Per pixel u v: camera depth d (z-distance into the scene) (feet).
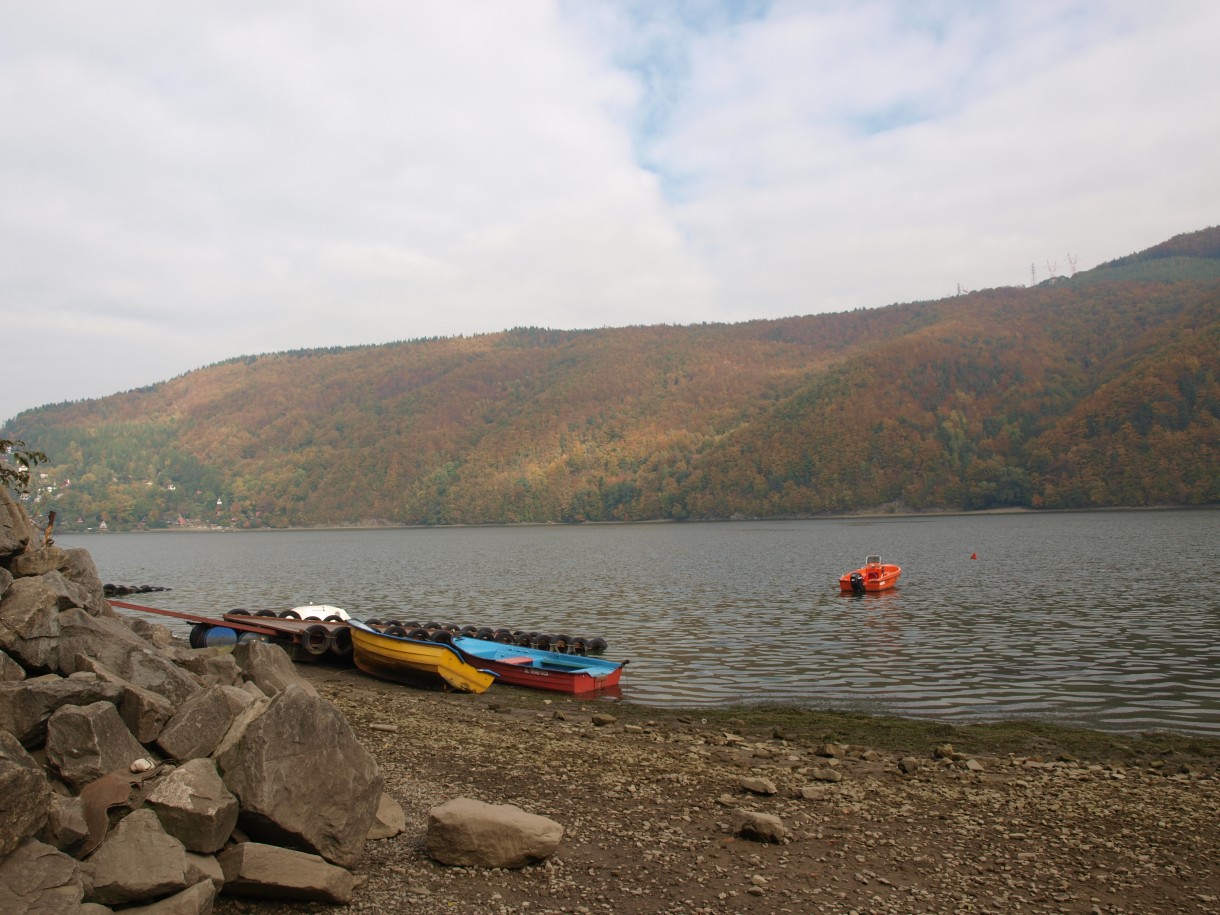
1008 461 650.02
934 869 28.76
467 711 61.93
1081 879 28.27
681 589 161.48
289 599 159.94
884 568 152.66
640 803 35.17
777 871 27.81
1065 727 56.13
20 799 18.51
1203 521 371.15
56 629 28.63
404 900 23.67
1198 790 39.75
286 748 23.80
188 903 19.72
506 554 326.03
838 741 51.96
